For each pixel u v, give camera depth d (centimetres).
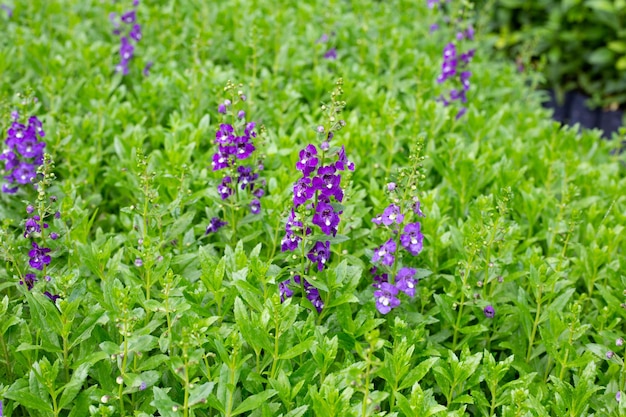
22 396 92
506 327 110
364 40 172
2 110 129
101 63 158
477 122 147
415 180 101
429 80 161
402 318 106
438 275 114
